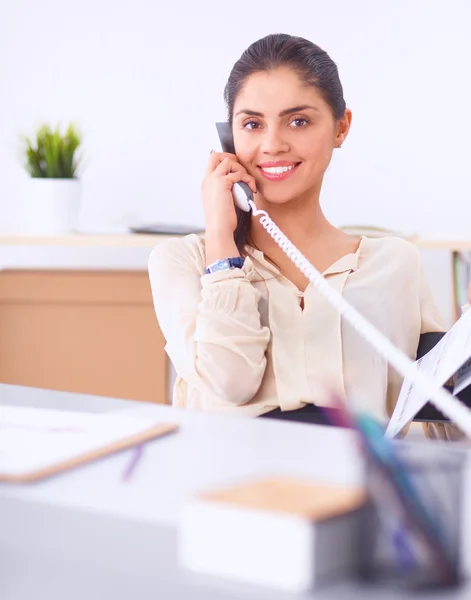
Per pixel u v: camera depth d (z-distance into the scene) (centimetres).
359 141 351
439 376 124
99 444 94
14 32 356
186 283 161
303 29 347
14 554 66
